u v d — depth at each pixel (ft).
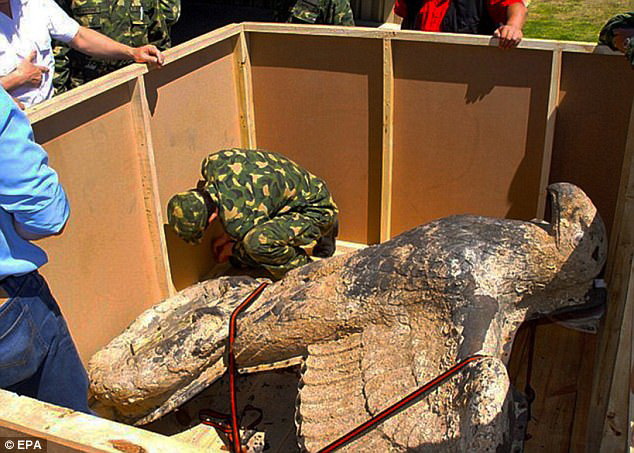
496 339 6.70
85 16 11.39
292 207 11.60
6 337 6.60
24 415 4.14
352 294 7.47
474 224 7.73
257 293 8.55
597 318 7.86
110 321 10.09
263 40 12.17
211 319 8.30
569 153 10.94
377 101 11.83
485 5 11.88
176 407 8.47
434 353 6.77
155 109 10.35
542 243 7.54
